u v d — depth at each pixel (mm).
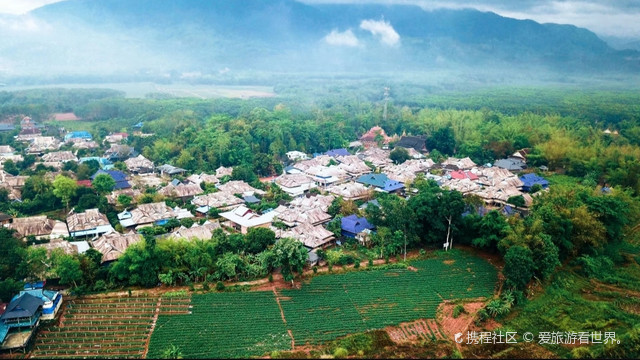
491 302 85938
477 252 112000
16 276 83500
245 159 189500
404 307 86875
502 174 175500
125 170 183375
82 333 74562
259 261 96625
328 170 177500
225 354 71188
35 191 138500
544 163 195750
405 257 107500
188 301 85250
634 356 73438
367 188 158375
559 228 101875
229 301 86250
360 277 97875
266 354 71812
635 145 189000
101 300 84188
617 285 98250
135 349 71812
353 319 82125
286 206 140750
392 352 72812
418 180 159625
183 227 114375
